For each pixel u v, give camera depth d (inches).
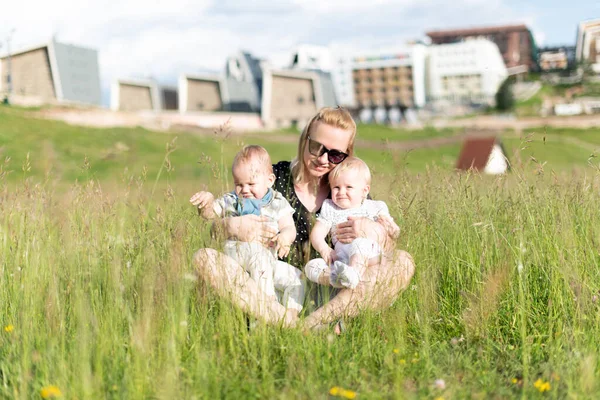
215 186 196.7
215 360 149.3
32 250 177.2
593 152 218.2
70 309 163.3
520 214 201.2
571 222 194.9
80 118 2044.8
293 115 5007.4
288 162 204.4
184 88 5831.7
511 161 219.9
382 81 6343.5
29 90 4355.3
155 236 180.7
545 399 134.3
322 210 192.7
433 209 208.7
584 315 166.6
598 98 6599.4
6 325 165.6
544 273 188.1
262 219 179.8
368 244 178.9
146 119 2175.2
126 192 199.3
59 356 139.3
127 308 152.6
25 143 1264.8
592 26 7381.9
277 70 4926.2
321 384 140.8
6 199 196.5
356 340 166.7
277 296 185.0
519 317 176.2
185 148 1605.6
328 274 175.0
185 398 130.2
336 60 6397.6
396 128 3966.5
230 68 6461.6
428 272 184.5
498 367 156.4
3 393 133.0
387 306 174.1
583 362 142.1
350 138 193.3
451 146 2699.3
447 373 148.6
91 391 125.8
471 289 189.6
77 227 184.7
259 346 157.1
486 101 6387.8
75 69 4537.4
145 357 138.2
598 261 190.7
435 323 178.2
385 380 143.3
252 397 134.3
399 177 228.2
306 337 159.8
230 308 167.5
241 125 4367.6
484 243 197.6
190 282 166.4
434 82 6501.0
